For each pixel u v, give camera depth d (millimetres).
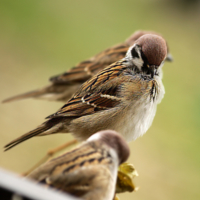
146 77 6500
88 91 6625
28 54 17234
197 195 11953
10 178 3223
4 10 19609
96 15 21344
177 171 12773
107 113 6500
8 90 14953
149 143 13711
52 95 9859
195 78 17625
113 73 6594
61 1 21969
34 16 19766
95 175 4207
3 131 13055
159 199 11742
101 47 18469
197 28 21844
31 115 14180
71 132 6680
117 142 4535
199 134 14328
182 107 15820
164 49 6391
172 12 23109
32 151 12562
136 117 6508
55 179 4070
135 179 12219
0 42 17453
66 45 18188
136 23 21312
